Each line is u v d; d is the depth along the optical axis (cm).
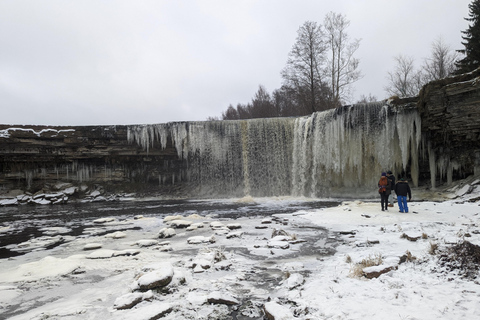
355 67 3409
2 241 1035
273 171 2594
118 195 2762
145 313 389
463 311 339
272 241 784
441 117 1797
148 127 2741
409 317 333
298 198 2275
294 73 3512
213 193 2703
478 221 938
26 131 2603
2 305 455
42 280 564
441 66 3797
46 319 396
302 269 569
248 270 578
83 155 2758
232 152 2692
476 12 2984
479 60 2898
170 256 709
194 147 2727
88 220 1516
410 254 554
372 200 1997
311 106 3619
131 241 944
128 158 2841
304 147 2452
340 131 2247
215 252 666
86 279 568
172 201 2450
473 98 1638
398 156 2086
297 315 372
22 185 2727
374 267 495
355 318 345
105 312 412
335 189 2314
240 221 1241
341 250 707
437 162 1956
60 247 895
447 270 469
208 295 440
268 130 2620
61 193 2642
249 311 400
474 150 1734
